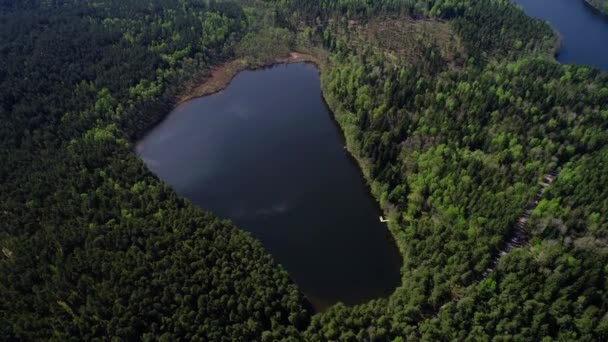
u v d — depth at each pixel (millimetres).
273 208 131375
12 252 105312
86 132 145000
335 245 119750
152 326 88812
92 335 88375
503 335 86625
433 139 135000
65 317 91562
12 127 143750
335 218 127938
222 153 152875
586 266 95500
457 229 109375
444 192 117812
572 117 142000
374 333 89375
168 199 119875
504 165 126438
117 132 149875
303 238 121688
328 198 134750
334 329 90500
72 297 94125
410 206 119688
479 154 129500
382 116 148000
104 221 112000
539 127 137625
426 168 127375
